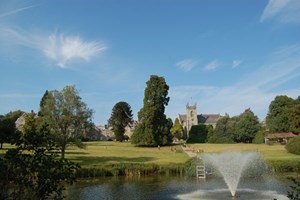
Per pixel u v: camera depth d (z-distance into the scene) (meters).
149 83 100.44
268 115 124.56
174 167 54.38
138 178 48.12
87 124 58.66
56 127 55.78
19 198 10.01
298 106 107.06
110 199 31.83
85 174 49.47
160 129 99.38
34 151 10.81
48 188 10.52
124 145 104.50
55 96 57.31
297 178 44.16
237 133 121.25
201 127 124.56
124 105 137.50
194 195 33.62
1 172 9.95
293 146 71.75
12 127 68.25
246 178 45.75
